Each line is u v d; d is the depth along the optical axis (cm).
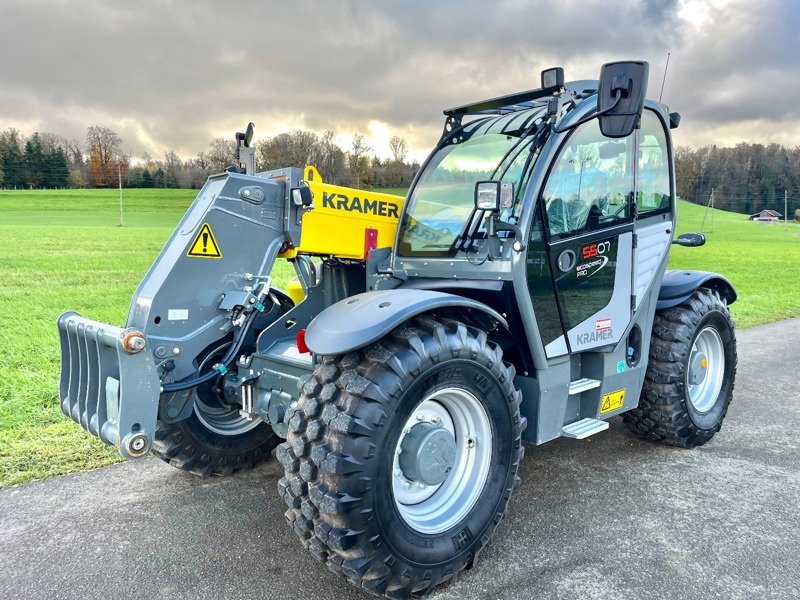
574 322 320
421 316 258
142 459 383
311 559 273
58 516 310
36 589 249
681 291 400
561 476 364
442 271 312
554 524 305
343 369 237
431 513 259
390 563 230
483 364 261
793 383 575
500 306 295
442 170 335
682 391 391
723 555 275
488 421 270
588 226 325
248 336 335
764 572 262
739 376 601
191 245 288
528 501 331
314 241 326
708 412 420
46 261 1819
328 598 246
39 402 479
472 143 330
